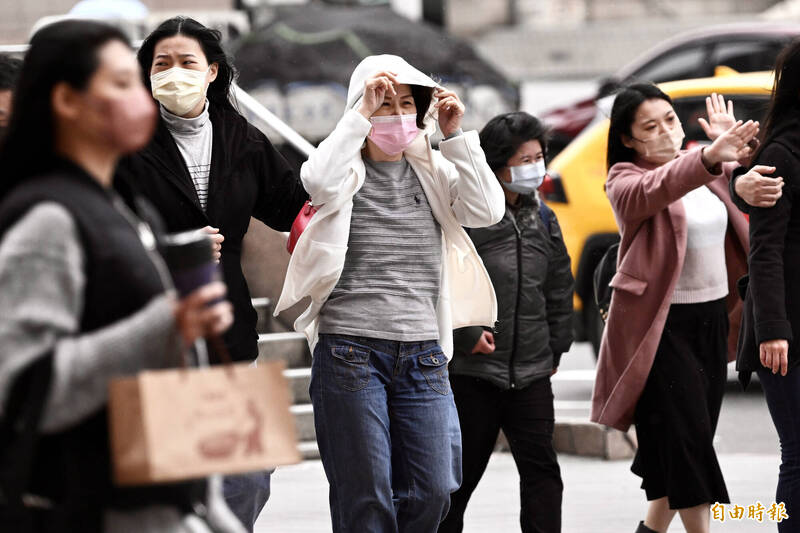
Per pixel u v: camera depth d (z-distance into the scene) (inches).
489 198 547.5
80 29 320.2
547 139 645.9
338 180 522.0
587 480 830.5
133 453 304.5
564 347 660.1
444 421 543.5
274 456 315.0
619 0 4190.5
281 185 567.5
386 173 551.2
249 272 986.1
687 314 626.5
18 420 307.7
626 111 649.6
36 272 304.3
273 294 982.4
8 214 311.4
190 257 311.9
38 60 319.0
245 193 552.7
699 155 598.5
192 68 542.6
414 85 551.8
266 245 980.6
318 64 2166.6
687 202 635.5
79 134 321.7
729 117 658.2
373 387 532.7
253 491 542.9
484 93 2245.3
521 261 636.7
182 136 548.4
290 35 2215.8
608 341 641.0
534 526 627.5
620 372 636.1
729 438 932.0
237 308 545.3
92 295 313.7
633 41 3868.1
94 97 317.4
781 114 585.3
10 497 307.7
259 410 315.9
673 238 623.8
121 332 306.2
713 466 618.8
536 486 632.4
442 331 559.2
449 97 545.3
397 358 535.5
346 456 531.8
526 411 636.1
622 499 783.1
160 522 325.7
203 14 2321.6
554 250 658.2
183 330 309.9
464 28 4099.4
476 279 575.8
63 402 304.0
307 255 533.0
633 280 629.3
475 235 637.3
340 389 531.8
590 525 730.8
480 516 756.0
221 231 546.3
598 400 644.1
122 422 305.0
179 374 308.7
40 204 310.3
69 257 308.0
